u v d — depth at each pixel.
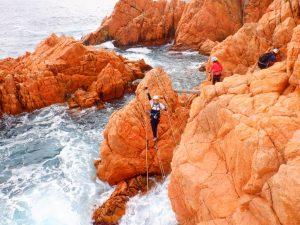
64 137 21.03
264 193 7.48
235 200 8.86
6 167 18.16
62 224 13.64
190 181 9.89
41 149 19.77
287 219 6.76
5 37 44.38
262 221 7.50
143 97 14.95
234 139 9.26
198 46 36.94
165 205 13.52
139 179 15.27
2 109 24.34
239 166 8.87
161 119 14.99
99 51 27.39
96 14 60.88
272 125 8.27
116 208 13.68
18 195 15.66
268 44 20.23
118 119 15.26
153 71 15.52
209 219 9.09
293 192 6.62
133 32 39.91
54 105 25.41
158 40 40.38
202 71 29.59
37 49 28.66
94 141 20.33
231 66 22.16
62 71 25.89
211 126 10.75
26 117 23.98
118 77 25.92
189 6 38.12
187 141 11.22
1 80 25.19
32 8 66.62
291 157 7.50
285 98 9.30
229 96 10.40
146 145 14.88
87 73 26.72
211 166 10.02
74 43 26.30
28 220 13.98
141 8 41.03
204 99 11.38
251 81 10.51
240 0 37.09
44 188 16.08
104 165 15.84
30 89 24.69
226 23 36.72
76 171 17.31
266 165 7.79
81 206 14.60
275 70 10.52
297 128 8.10
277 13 19.80
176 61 33.38
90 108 24.70
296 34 9.88
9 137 21.39
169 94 15.28
